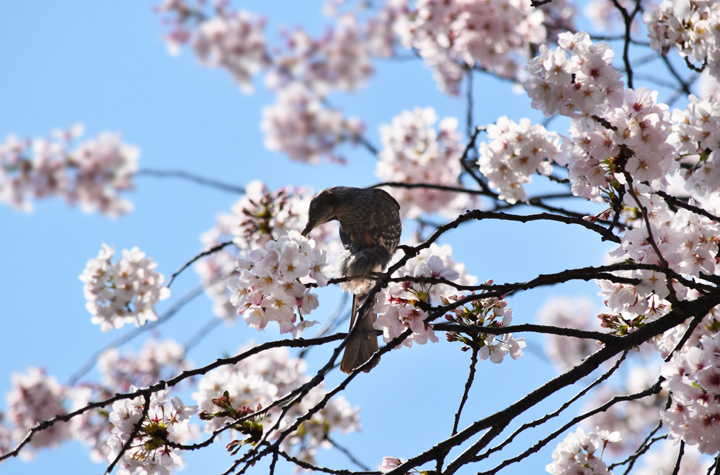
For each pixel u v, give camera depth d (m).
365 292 7.93
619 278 5.42
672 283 5.51
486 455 5.54
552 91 5.43
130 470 5.67
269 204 10.70
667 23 6.89
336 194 10.11
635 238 5.48
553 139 6.40
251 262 5.33
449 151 12.80
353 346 7.46
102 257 9.24
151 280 9.29
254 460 4.89
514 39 11.65
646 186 5.75
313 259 5.28
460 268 9.61
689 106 5.82
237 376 7.11
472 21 11.51
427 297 5.44
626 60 7.97
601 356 5.56
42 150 16.53
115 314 9.10
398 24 12.55
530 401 5.40
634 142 5.27
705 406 4.96
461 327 5.33
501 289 5.24
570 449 6.10
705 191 5.91
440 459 5.18
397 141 12.52
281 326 5.34
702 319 5.96
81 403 13.51
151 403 5.81
